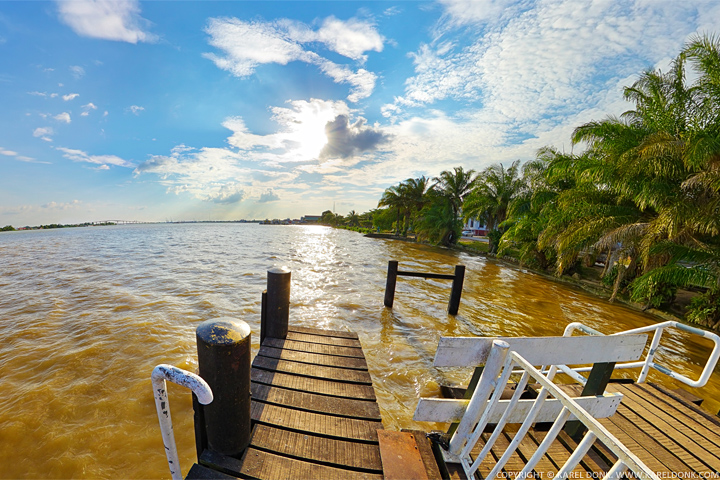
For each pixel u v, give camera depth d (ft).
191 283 33.58
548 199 49.75
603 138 34.55
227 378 7.16
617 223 34.06
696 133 26.94
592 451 7.82
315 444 8.37
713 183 24.66
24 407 11.57
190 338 18.39
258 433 8.55
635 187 31.09
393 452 7.54
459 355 6.54
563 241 38.68
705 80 28.45
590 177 35.29
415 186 140.77
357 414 9.77
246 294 29.55
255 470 7.33
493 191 84.64
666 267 27.66
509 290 37.32
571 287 41.81
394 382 14.53
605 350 7.51
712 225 25.41
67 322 20.57
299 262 53.52
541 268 55.88
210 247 80.74
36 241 101.14
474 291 35.65
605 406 7.50
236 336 7.19
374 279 39.55
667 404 10.24
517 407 7.06
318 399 10.44
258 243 101.14
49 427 10.60
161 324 20.43
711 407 13.94
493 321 24.48
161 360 15.43
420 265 54.90
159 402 5.33
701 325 26.07
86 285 31.76
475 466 6.75
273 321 15.08
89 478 8.75
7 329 19.22
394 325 22.21
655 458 7.94
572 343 7.16
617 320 27.09
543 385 5.39
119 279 35.01
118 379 13.66
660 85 32.68
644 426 9.09
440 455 7.43
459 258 70.95
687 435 8.80
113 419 11.10
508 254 73.10
